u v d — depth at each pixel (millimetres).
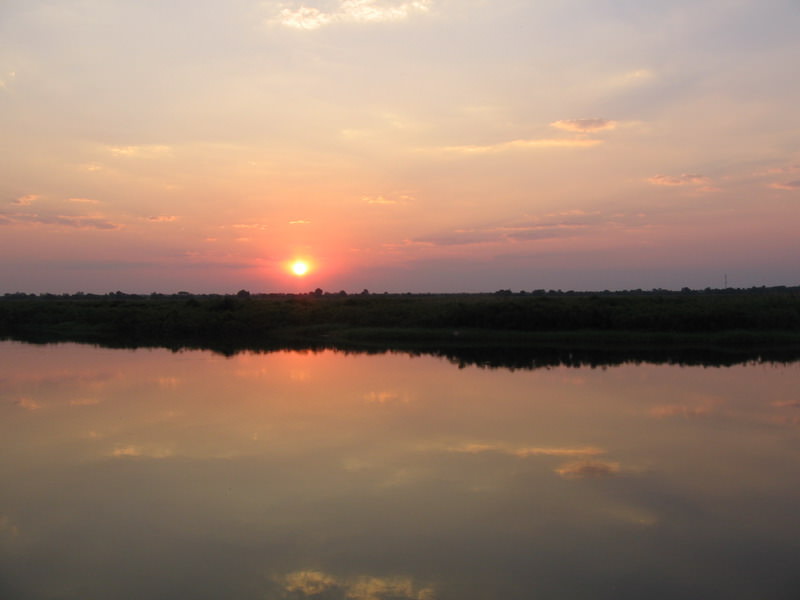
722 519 9641
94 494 10648
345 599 7484
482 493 10633
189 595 7609
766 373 22359
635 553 8562
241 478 11336
